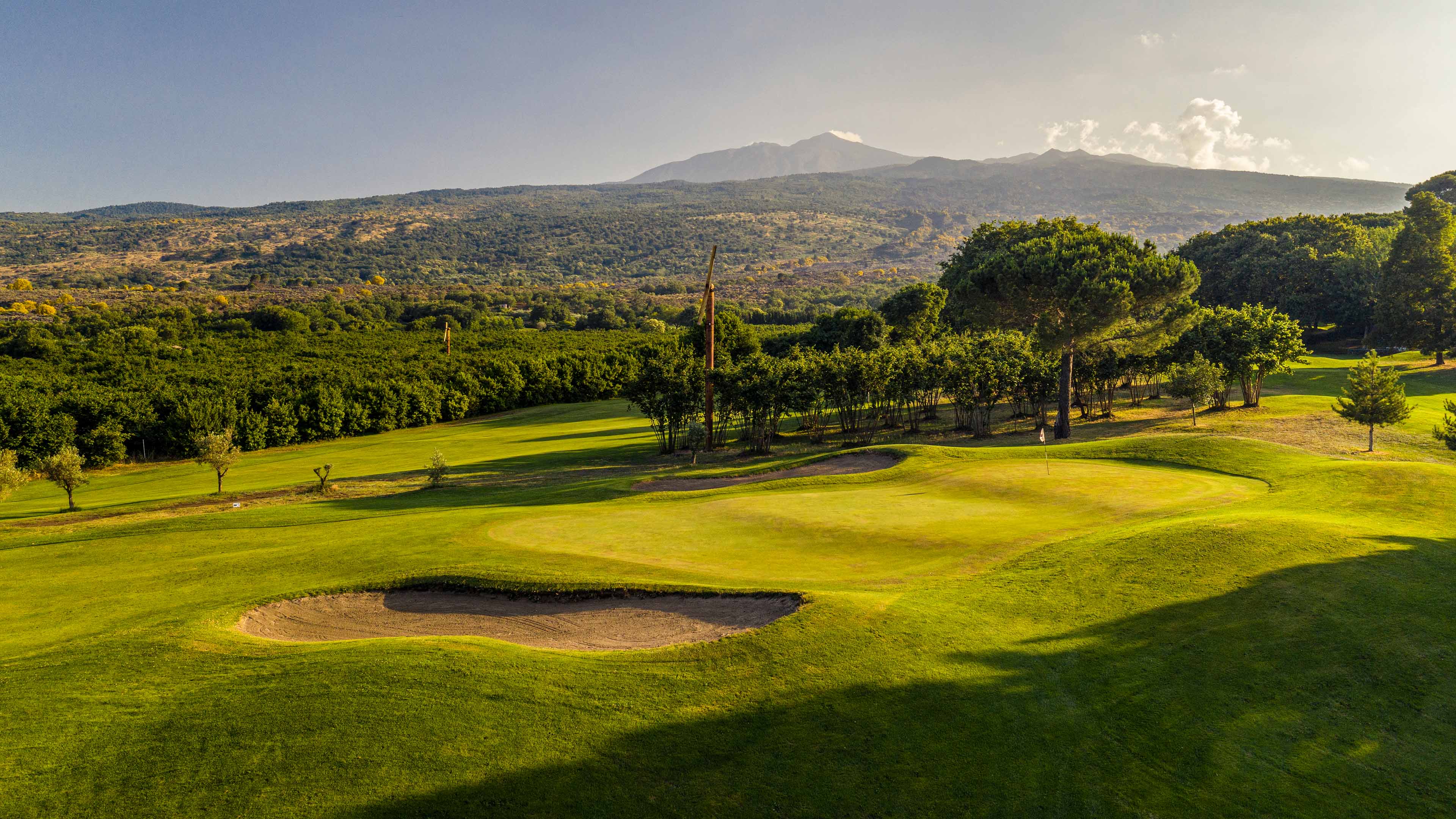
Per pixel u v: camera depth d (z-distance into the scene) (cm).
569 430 6494
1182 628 1312
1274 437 4006
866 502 2442
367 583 1669
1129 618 1359
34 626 1532
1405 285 6888
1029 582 1542
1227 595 1427
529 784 923
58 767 959
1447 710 1084
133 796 907
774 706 1090
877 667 1192
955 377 4781
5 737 1023
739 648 1259
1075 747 1002
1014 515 2197
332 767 952
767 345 8931
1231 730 1039
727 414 5022
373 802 892
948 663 1208
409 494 3394
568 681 1163
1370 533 1741
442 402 7819
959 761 972
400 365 8538
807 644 1259
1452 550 1652
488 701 1101
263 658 1248
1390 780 949
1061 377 4522
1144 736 1027
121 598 1700
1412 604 1377
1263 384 6078
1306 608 1365
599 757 976
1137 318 4634
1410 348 7106
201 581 1794
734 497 2603
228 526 2486
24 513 3459
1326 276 9175
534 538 2059
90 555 2133
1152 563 1589
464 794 904
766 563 1777
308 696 1111
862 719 1059
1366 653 1217
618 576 1653
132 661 1246
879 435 5175
